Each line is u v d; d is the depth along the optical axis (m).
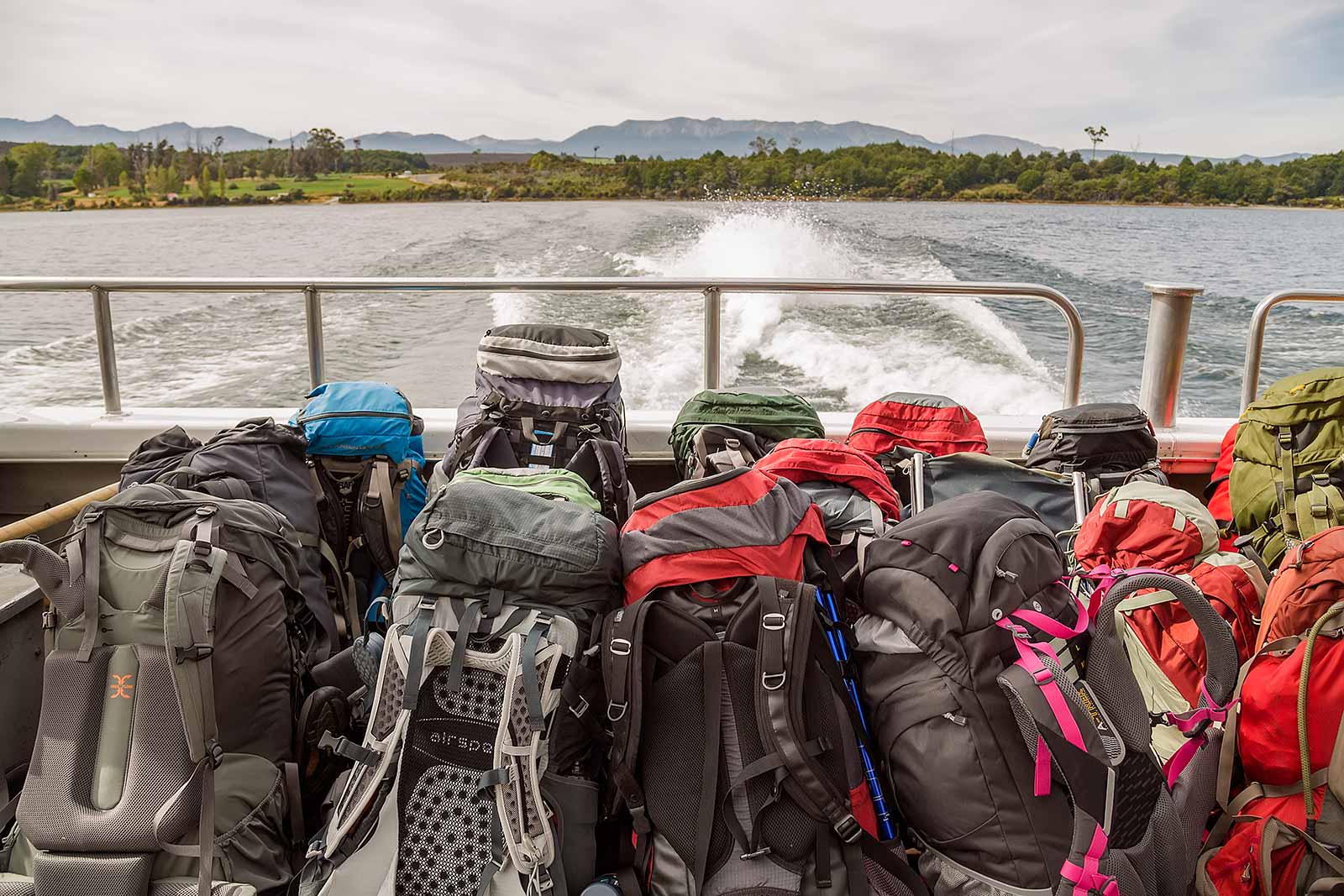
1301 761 1.69
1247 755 1.81
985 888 1.47
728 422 2.65
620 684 1.56
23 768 1.97
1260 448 2.50
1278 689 1.74
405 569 1.76
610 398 2.62
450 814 1.56
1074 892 1.38
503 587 1.68
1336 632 1.71
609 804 1.70
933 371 10.15
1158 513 2.16
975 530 1.60
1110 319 14.71
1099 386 10.09
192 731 1.56
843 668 1.69
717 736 1.53
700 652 1.56
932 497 2.41
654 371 8.89
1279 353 13.03
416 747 1.59
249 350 10.51
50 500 3.17
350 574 2.40
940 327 12.47
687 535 1.71
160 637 1.60
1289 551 1.86
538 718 1.56
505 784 1.54
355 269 19.41
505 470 2.21
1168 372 3.19
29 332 13.28
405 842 1.56
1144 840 1.47
